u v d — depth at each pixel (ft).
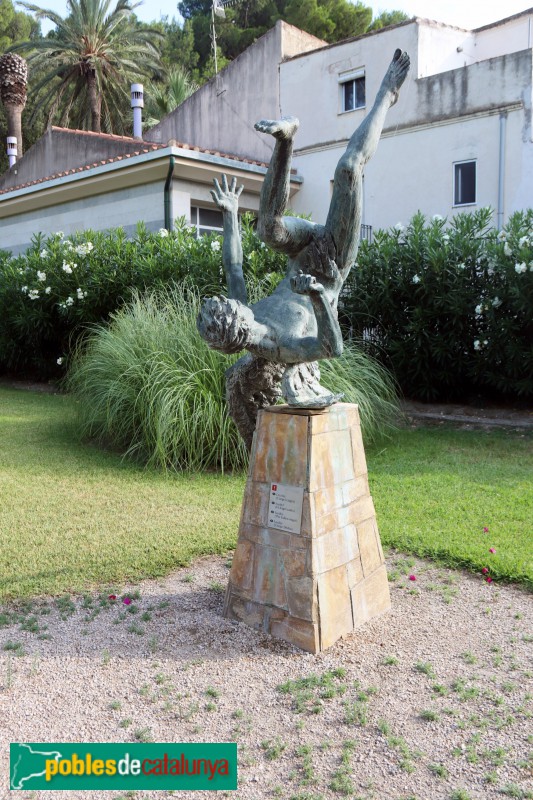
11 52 82.74
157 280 32.50
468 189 44.86
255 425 12.01
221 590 12.97
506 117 42.47
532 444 24.47
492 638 11.18
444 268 29.07
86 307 35.78
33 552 14.57
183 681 9.89
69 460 22.48
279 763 8.22
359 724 8.91
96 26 84.02
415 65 46.44
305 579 10.74
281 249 10.84
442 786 7.82
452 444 24.62
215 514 17.19
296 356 9.96
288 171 9.90
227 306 9.15
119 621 11.68
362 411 22.93
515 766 8.13
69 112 95.45
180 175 44.47
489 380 29.63
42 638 11.05
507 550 14.51
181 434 21.03
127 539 15.37
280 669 10.23
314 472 10.75
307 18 74.79
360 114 49.32
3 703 9.32
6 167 100.58
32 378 42.75
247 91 56.65
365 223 49.80
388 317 30.99
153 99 88.58
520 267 26.37
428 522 16.42
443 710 9.19
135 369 23.13
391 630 11.50
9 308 39.99
